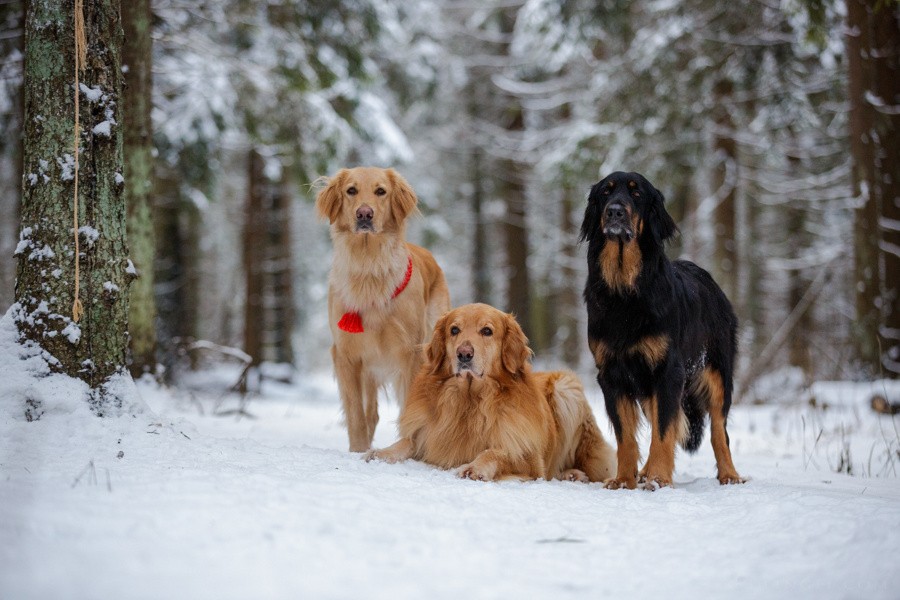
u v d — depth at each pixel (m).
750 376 15.55
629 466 5.62
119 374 5.31
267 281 20.64
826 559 3.24
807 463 7.32
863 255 12.05
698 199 22.78
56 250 5.07
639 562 3.24
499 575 2.93
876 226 11.97
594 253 5.82
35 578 2.45
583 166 18.17
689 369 5.96
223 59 14.06
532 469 5.78
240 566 2.72
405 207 6.96
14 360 4.98
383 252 6.76
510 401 5.77
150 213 8.73
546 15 18.03
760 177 19.09
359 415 6.90
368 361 6.96
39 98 5.06
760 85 16.39
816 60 16.22
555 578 2.95
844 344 15.11
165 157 14.77
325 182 7.11
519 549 3.31
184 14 13.21
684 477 6.40
